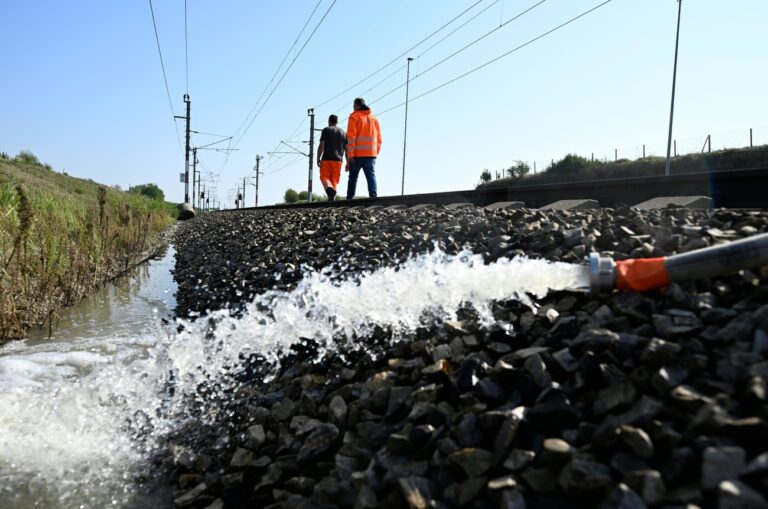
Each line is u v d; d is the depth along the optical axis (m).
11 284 6.01
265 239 8.40
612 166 37.34
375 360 3.00
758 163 28.70
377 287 3.48
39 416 3.58
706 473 1.38
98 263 8.97
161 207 32.72
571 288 2.64
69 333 5.82
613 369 1.94
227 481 2.59
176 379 4.05
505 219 4.59
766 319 1.86
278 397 3.23
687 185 5.02
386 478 1.92
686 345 1.92
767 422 1.42
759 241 2.18
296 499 2.20
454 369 2.45
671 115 25.25
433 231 4.92
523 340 2.47
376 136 11.77
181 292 7.90
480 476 1.74
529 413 1.88
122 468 2.97
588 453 1.64
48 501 2.68
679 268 2.31
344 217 7.72
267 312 4.48
